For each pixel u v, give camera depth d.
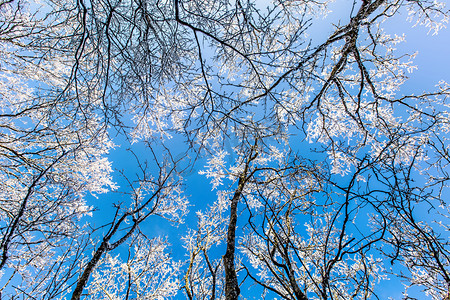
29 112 5.69
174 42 3.14
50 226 3.00
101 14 3.51
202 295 6.00
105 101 3.42
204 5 3.47
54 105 3.73
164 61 3.32
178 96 4.35
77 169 6.41
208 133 3.92
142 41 3.12
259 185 4.64
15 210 5.18
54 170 5.87
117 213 4.10
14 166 6.09
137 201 5.07
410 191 2.46
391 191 2.48
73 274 3.13
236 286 3.22
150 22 3.14
